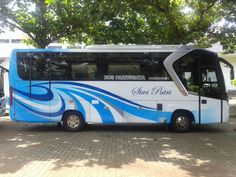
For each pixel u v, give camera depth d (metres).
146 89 15.66
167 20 22.88
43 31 23.27
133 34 23.56
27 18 23.14
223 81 15.70
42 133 15.38
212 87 15.69
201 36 23.94
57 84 15.75
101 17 18.47
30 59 15.84
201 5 22.27
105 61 15.74
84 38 25.20
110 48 15.73
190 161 10.16
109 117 15.74
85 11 20.98
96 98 15.73
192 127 16.77
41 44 23.47
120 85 15.69
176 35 23.08
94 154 10.98
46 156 10.71
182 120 15.68
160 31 23.56
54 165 9.58
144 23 23.84
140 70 15.70
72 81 15.73
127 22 23.50
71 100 15.74
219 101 15.65
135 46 15.70
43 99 15.79
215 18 23.11
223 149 11.91
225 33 23.22
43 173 8.81
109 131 15.97
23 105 15.85
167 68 15.60
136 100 15.68
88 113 15.76
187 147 12.24
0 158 10.47
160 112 15.66
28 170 9.09
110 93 15.69
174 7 22.19
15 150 11.65
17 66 15.87
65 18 23.42
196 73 15.64
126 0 19.33
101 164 9.70
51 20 23.52
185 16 23.27
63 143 12.91
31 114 15.86
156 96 15.65
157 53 15.66
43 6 22.55
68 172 8.90
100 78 15.73
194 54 15.66
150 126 17.58
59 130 16.25
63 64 15.77
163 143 12.98
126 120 15.72
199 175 8.72
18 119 15.89
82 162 9.92
